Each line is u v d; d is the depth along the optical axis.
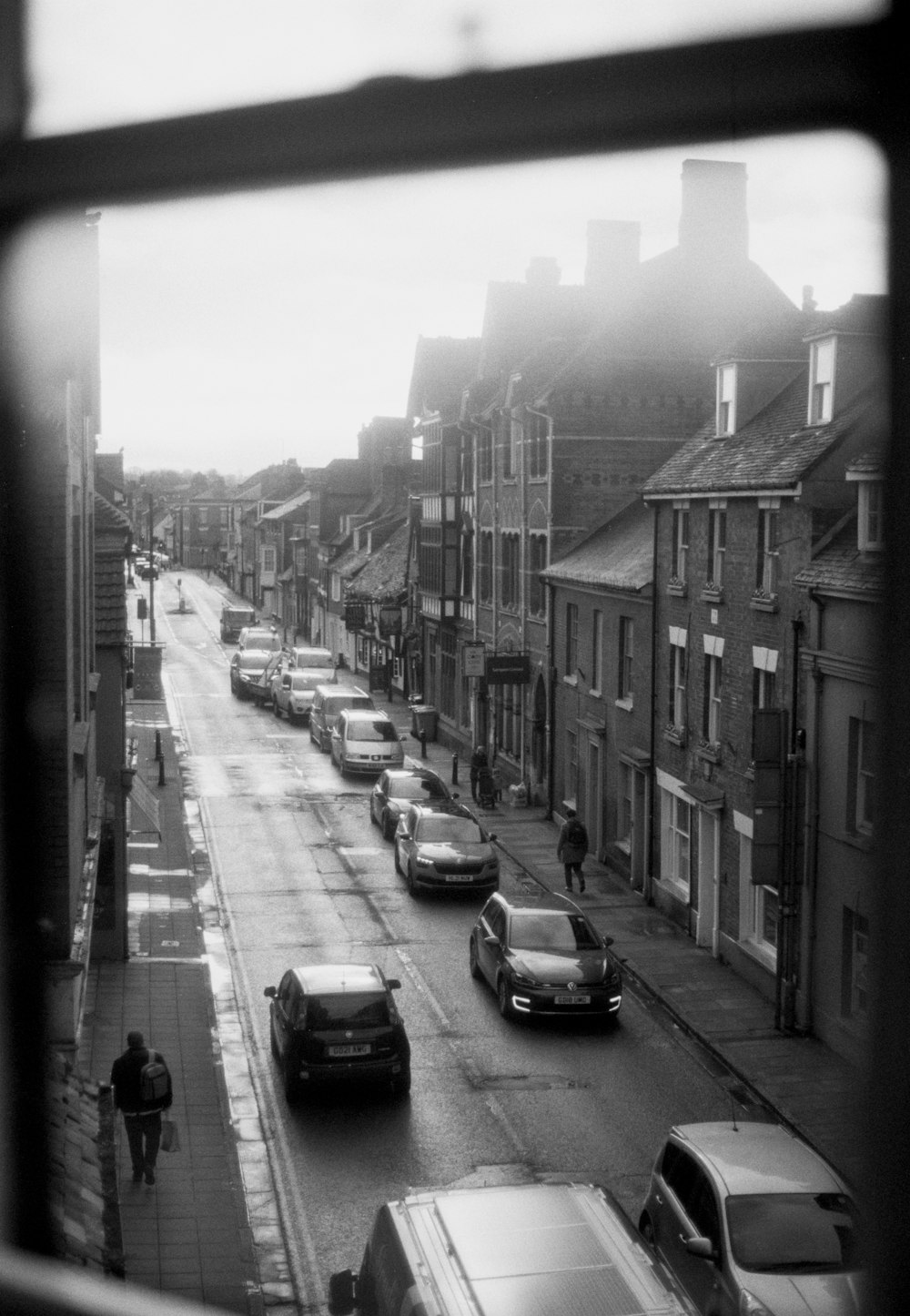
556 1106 17.80
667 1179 12.75
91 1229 9.18
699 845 25.58
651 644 28.53
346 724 44.38
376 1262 9.23
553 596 36.94
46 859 3.04
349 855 33.09
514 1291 8.25
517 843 34.56
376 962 24.48
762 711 20.84
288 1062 17.77
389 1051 17.80
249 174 1.92
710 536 25.44
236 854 32.88
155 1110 14.78
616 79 1.72
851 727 19.38
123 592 24.11
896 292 1.88
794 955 20.64
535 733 39.31
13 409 2.52
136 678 67.31
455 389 55.31
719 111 1.74
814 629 20.27
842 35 1.67
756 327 27.00
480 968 23.14
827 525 20.98
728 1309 10.84
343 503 89.38
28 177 1.97
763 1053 19.78
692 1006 22.00
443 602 50.03
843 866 19.55
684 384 38.12
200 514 169.38
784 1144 12.56
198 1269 12.95
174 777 42.75
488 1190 9.48
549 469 37.66
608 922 27.20
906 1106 2.50
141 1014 21.25
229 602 123.38
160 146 1.88
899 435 2.09
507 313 46.75
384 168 1.85
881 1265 2.57
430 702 55.75
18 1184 3.25
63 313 2.73
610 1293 8.23
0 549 2.88
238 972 23.66
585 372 37.66
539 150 1.81
